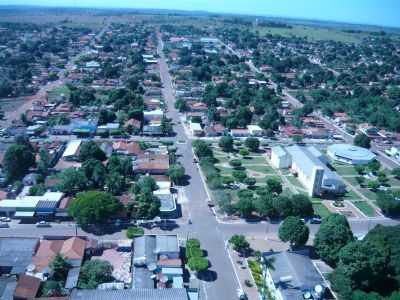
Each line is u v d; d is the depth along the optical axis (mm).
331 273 123000
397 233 131125
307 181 191375
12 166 179875
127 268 126438
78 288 110562
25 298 106938
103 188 174875
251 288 120875
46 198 157250
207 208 167625
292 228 136000
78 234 143875
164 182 182875
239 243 135125
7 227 145375
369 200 185500
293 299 110750
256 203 162375
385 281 121000
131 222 152500
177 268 123312
